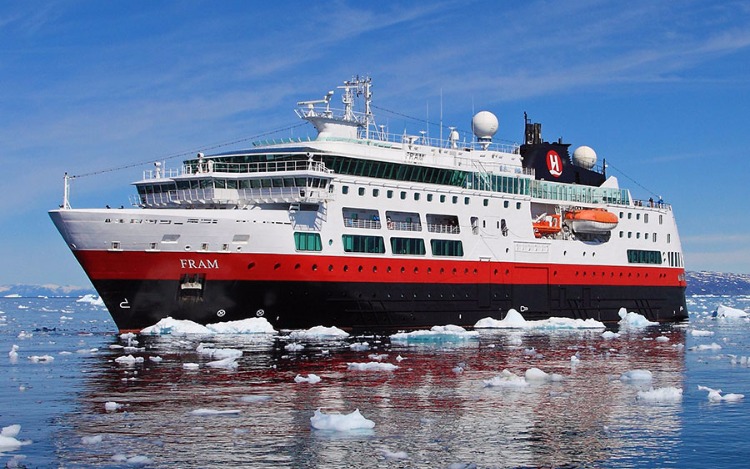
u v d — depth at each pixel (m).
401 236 69.00
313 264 63.84
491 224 75.69
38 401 33.12
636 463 24.89
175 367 43.12
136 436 27.20
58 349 54.38
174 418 29.92
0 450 25.56
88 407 31.89
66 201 61.38
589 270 83.69
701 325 91.25
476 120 82.31
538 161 84.62
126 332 61.50
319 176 62.78
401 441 26.94
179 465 23.98
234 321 62.09
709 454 25.83
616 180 91.94
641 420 30.36
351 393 35.38
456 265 72.75
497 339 61.84
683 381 40.12
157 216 59.41
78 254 59.62
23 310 165.25
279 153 64.94
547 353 52.25
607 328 78.19
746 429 28.98
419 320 70.06
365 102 76.06
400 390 36.25
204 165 66.88
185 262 60.41
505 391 36.31
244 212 61.50
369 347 54.00
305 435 27.48
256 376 40.03
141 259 59.72
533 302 78.94
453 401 33.75
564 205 83.62
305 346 53.62
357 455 25.16
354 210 66.69
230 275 61.38
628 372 40.47
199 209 63.66
